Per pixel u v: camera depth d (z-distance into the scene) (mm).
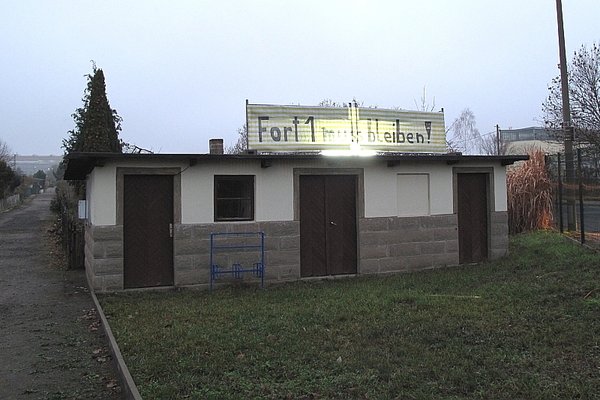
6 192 44250
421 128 14016
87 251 12508
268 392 5043
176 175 10852
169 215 10891
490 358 5781
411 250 12828
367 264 12352
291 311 8328
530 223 17156
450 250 13266
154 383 5266
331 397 4918
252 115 12391
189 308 8758
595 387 4898
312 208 12078
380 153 13258
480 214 13867
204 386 5199
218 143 12750
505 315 7605
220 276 11086
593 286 8727
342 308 8430
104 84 21297
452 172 13391
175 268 10766
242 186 11492
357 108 13312
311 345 6469
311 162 11906
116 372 5965
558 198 15656
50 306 9523
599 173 13297
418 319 7551
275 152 12461
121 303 9289
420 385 5098
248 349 6387
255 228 11375
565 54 15617
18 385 5605
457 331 6891
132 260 10648
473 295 9078
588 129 18922
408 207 12922
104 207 10352
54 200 39469
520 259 12852
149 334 7117
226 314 8234
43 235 23922
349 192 12414
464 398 4789
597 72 19047
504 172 13984
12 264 15125
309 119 12836
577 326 6777
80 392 5391
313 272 12031
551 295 8594
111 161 10375
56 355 6625
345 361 5840
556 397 4711
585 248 12656
